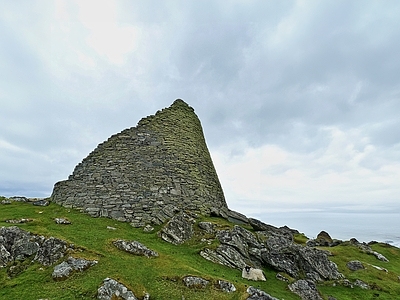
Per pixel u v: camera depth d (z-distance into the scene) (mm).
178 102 36750
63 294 13711
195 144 33312
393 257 34219
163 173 28297
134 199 25953
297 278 20453
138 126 31281
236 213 30594
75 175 28516
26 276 15062
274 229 29188
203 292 14859
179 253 19688
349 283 21828
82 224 22219
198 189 29062
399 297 20906
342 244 35000
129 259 16938
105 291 13781
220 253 20188
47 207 26375
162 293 14398
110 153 29250
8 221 21156
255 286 17328
